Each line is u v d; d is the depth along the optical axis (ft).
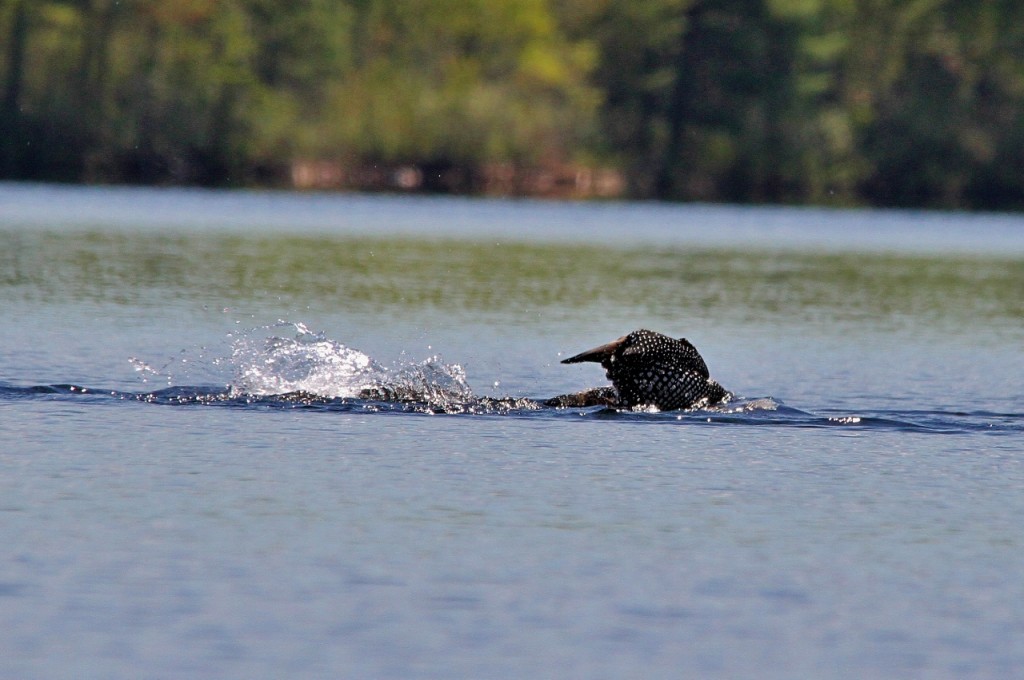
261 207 411.13
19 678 51.70
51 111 554.87
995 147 640.99
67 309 160.15
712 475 82.94
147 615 57.57
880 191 644.69
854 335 159.33
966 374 129.80
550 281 213.25
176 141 563.48
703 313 177.68
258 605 58.95
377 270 222.69
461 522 71.31
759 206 598.34
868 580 63.77
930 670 54.19
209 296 180.14
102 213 348.38
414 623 57.41
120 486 76.74
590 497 77.00
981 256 295.89
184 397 103.55
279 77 600.80
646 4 633.61
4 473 78.84
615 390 104.63
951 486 81.20
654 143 632.79
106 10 570.46
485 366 127.54
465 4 632.79
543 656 54.54
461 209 449.06
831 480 82.28
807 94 635.25
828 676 53.52
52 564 63.10
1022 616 59.72
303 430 93.35
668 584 62.75
